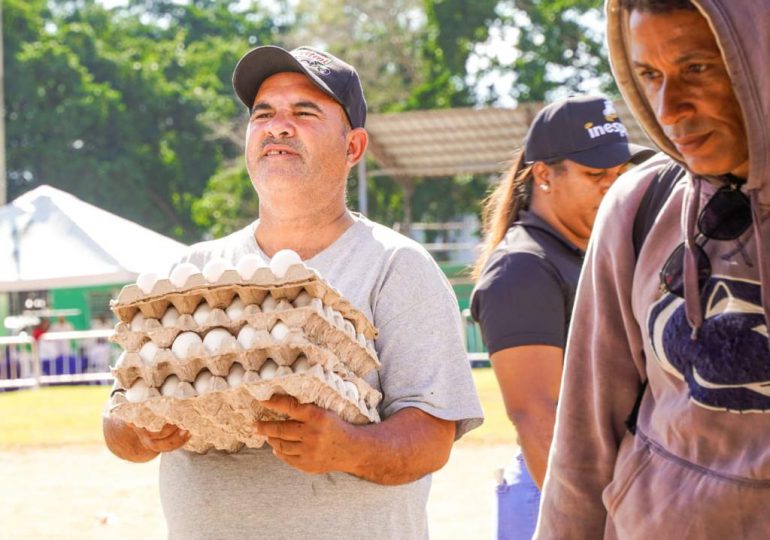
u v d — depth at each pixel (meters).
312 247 3.76
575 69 46.91
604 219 2.82
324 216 3.76
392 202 46.41
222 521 3.51
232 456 3.53
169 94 57.19
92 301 33.78
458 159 35.12
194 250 4.00
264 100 3.75
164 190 56.78
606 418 2.84
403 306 3.62
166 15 71.56
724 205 2.49
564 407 2.94
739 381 2.45
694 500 2.51
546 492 3.01
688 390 2.54
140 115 56.84
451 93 47.50
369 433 3.33
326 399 3.13
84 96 53.91
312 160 3.70
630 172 2.84
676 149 2.56
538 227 4.32
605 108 4.39
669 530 2.54
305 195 3.70
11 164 52.88
